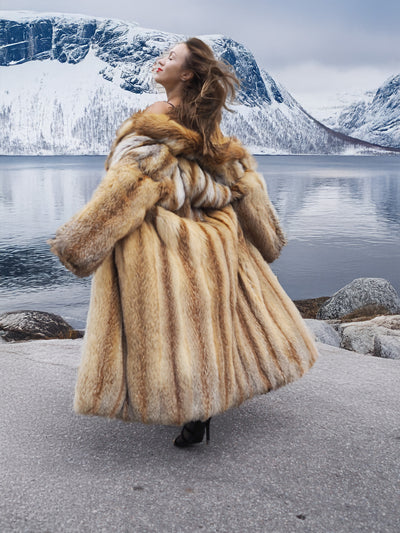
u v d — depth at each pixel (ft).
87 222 8.34
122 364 8.86
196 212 9.54
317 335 20.20
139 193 8.55
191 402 8.77
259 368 9.55
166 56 9.69
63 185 252.62
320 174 386.11
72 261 8.36
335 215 140.97
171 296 8.84
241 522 7.93
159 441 10.45
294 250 88.58
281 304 10.13
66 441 10.50
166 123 8.91
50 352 16.30
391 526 7.92
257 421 11.37
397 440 10.59
